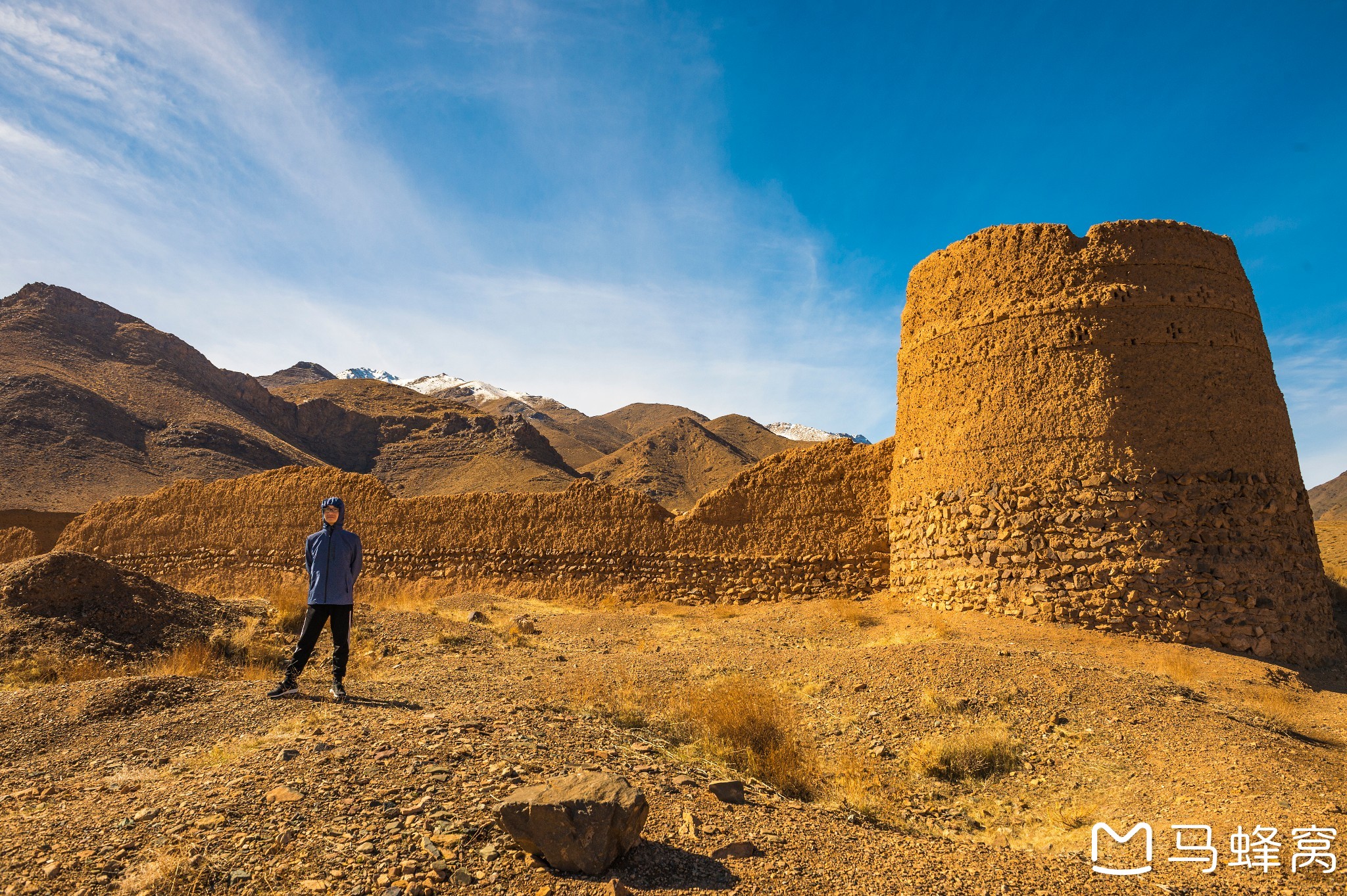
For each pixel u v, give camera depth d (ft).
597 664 34.81
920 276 52.26
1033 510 42.39
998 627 40.96
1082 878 14.70
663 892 12.11
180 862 11.53
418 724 19.17
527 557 64.75
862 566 55.62
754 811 16.76
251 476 75.20
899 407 54.54
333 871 11.67
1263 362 44.24
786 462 59.41
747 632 45.62
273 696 23.24
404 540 68.44
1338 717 29.96
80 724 20.81
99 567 32.94
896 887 13.03
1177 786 21.39
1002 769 24.31
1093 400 41.83
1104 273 43.60
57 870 11.38
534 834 12.51
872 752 25.39
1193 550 39.17
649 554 61.36
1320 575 43.34
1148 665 35.24
